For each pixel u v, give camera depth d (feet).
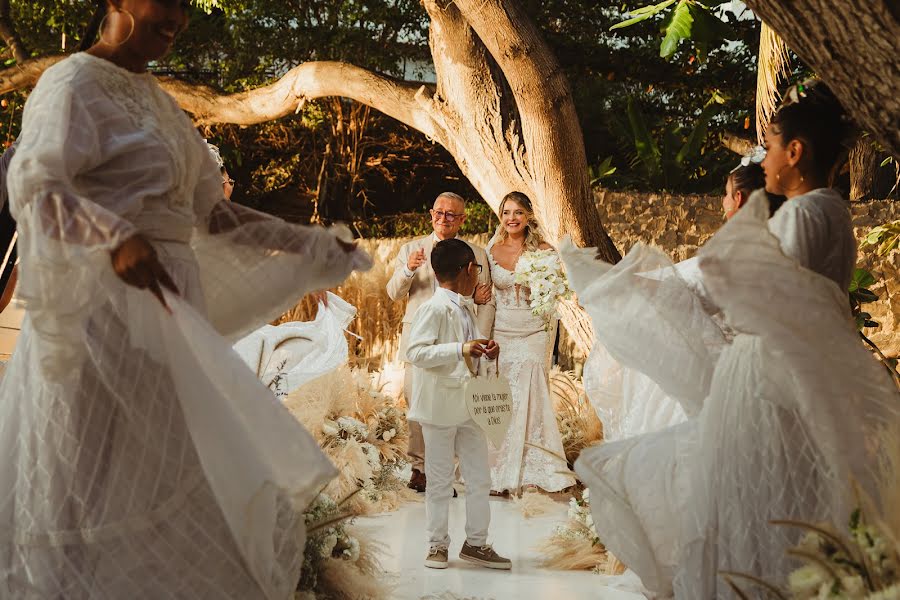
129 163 7.70
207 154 8.91
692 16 14.46
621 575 13.33
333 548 12.23
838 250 8.59
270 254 9.06
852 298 16.16
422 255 20.25
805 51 7.48
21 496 7.47
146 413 7.51
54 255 7.04
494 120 21.54
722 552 8.52
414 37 47.62
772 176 9.18
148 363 7.54
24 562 7.41
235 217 9.04
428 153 54.80
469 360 13.60
